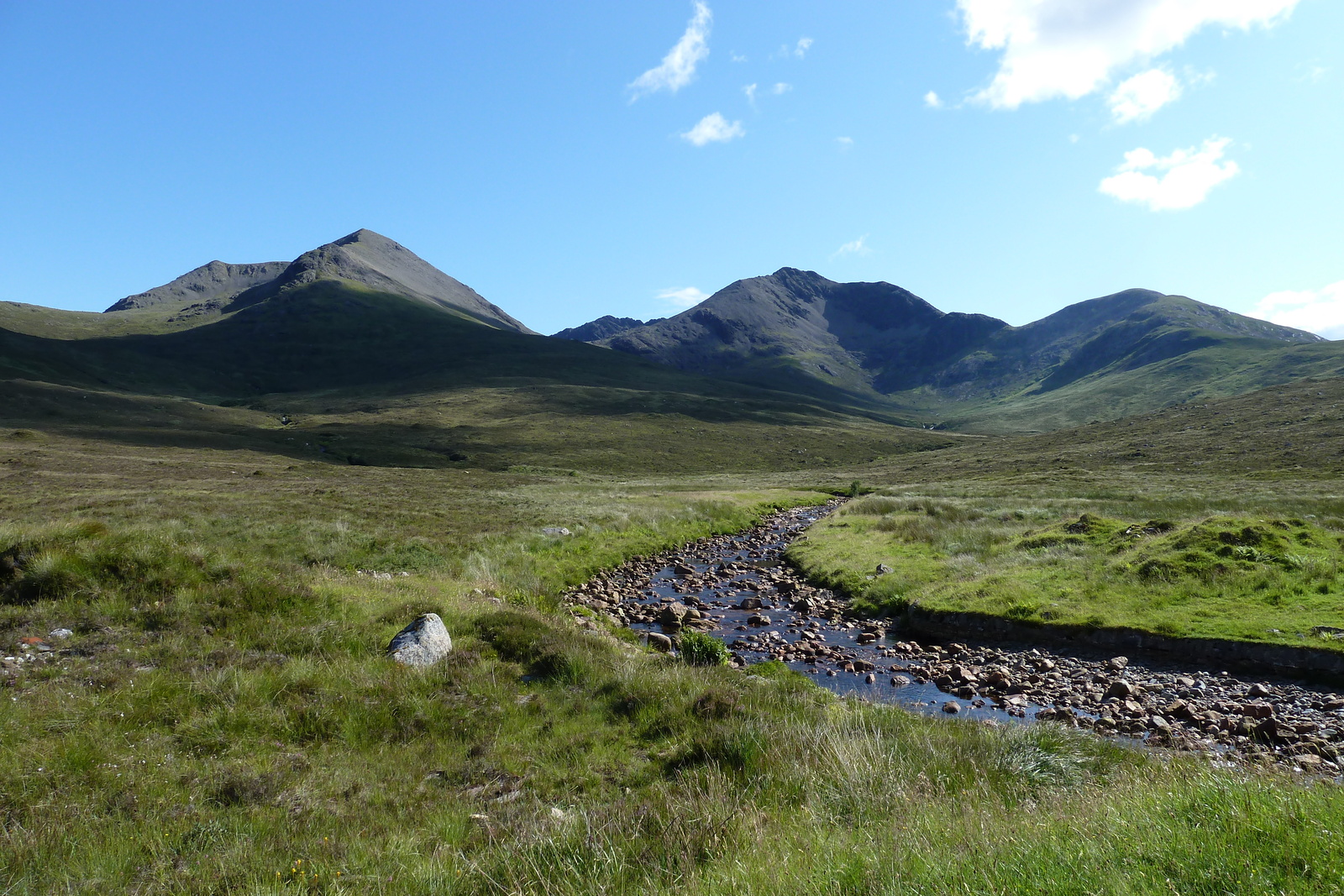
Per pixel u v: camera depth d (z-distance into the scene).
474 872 5.66
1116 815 5.46
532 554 27.34
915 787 7.07
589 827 6.14
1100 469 78.44
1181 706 11.75
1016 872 4.56
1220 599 16.05
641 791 7.65
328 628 12.12
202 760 8.02
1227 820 5.07
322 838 6.46
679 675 11.75
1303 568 16.53
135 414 130.38
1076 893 4.29
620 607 21.48
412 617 13.16
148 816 6.75
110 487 45.53
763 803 6.97
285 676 10.10
